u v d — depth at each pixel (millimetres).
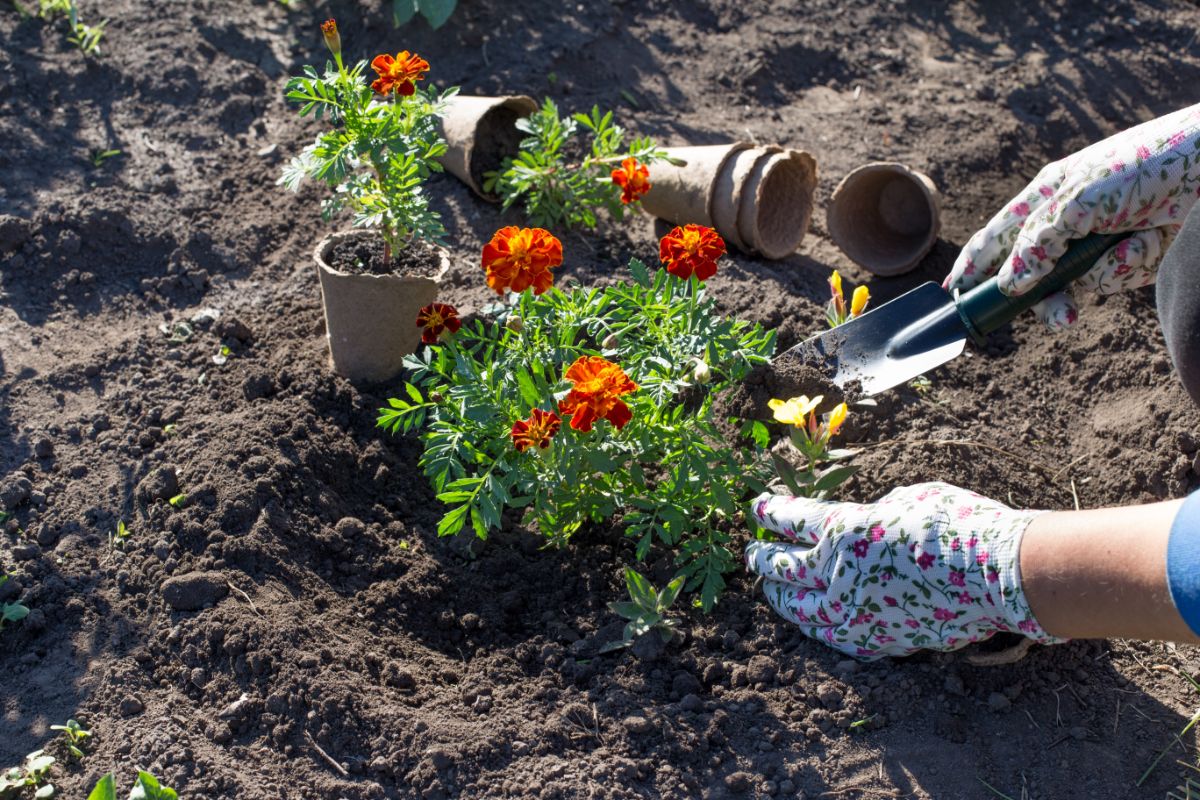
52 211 1667
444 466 1366
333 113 1443
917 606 1282
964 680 1323
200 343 1570
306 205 1723
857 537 1298
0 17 1867
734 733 1308
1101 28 2090
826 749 1298
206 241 1677
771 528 1370
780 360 1480
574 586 1422
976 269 1441
